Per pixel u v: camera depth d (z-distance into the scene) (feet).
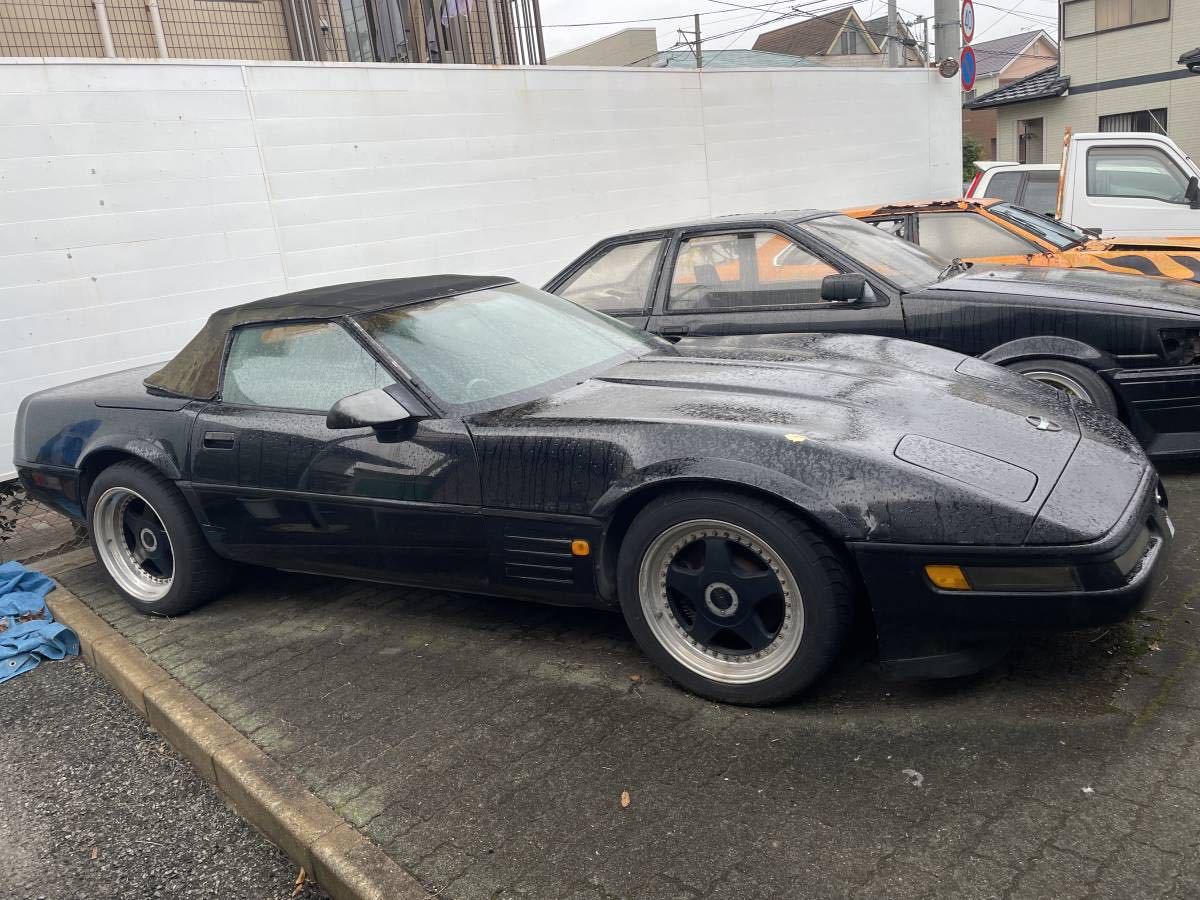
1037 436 9.78
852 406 10.12
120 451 13.80
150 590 14.51
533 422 10.68
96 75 20.53
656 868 7.61
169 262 21.91
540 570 10.73
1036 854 7.25
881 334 16.33
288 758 9.87
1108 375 14.89
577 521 10.24
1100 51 80.74
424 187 26.20
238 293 23.09
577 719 10.00
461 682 11.12
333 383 12.22
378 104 25.08
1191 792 7.73
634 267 18.75
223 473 12.87
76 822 10.00
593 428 10.23
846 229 18.11
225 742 10.28
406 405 11.33
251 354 13.12
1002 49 177.58
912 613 8.89
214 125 22.35
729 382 11.18
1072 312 15.07
